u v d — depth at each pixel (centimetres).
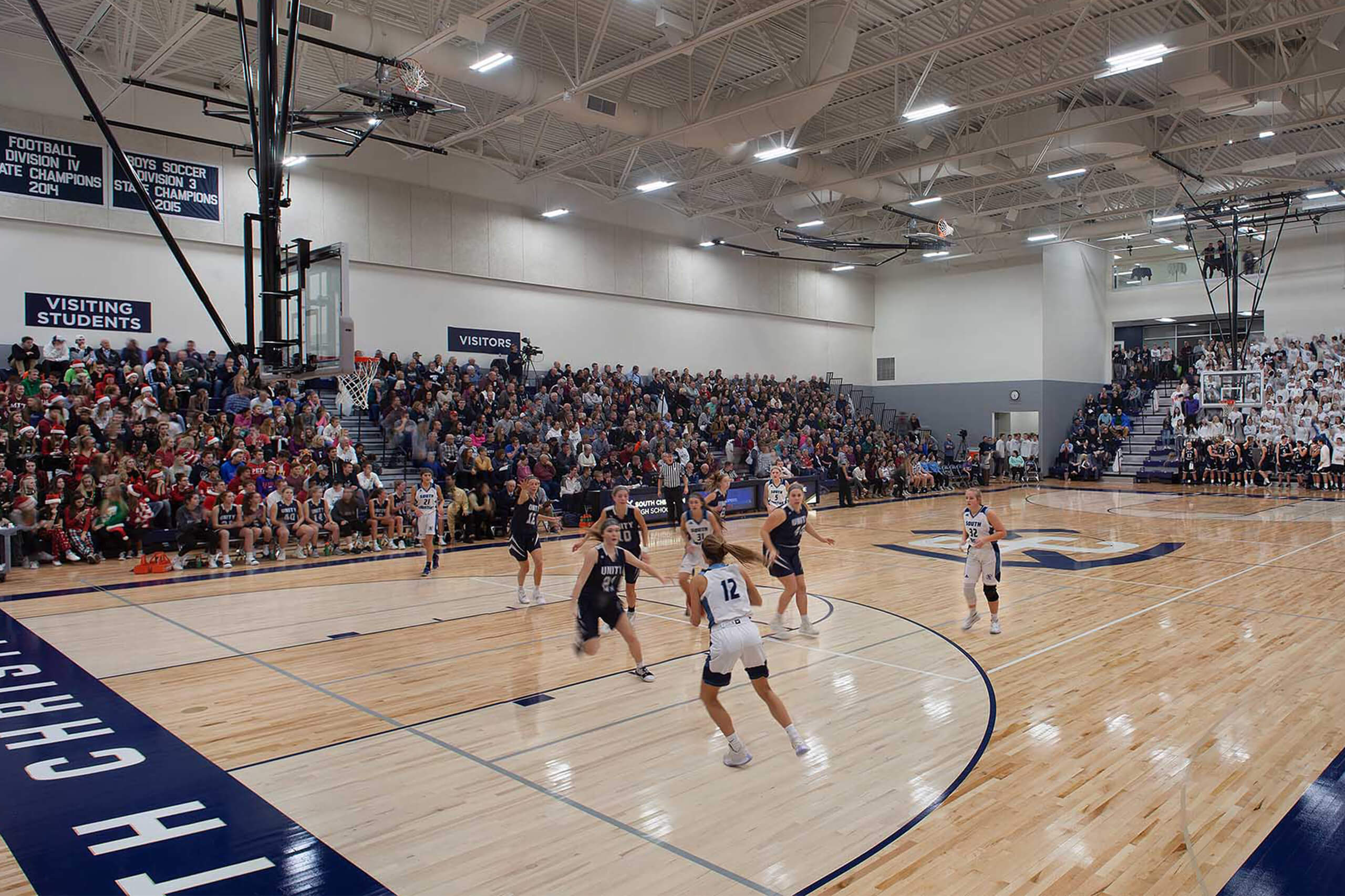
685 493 1956
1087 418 3272
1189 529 1769
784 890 386
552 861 414
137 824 455
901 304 3484
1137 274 3422
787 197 2333
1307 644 841
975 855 419
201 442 1497
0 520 1225
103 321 1728
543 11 1494
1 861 411
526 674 748
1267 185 2441
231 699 677
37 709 649
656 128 1775
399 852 423
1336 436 2583
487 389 2119
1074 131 1836
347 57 1561
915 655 802
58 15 1501
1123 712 638
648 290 2700
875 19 1535
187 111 1806
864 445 2778
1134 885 391
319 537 1563
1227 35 1264
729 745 534
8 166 1616
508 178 2345
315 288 961
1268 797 488
